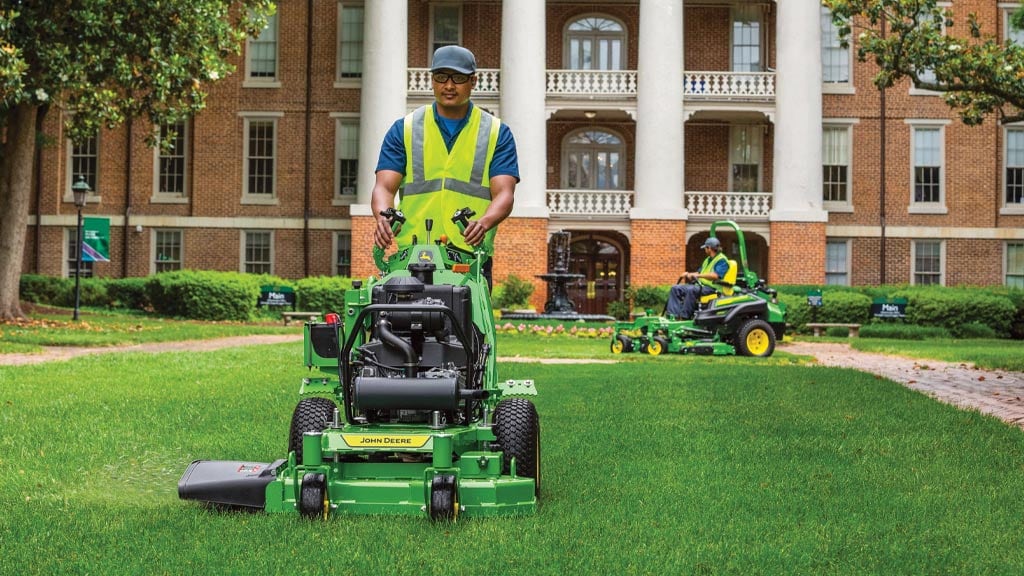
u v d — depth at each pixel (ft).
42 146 100.07
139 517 19.53
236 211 123.13
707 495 21.58
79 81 74.59
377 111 111.96
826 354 73.51
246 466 20.49
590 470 24.49
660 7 109.91
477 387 20.65
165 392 39.22
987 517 19.61
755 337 66.18
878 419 33.27
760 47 121.49
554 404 37.27
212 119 123.24
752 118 119.03
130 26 75.92
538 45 109.91
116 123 86.28
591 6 121.60
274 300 110.52
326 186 122.83
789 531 18.45
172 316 109.19
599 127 121.90
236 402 36.35
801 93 110.52
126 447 27.22
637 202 110.42
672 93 109.81
